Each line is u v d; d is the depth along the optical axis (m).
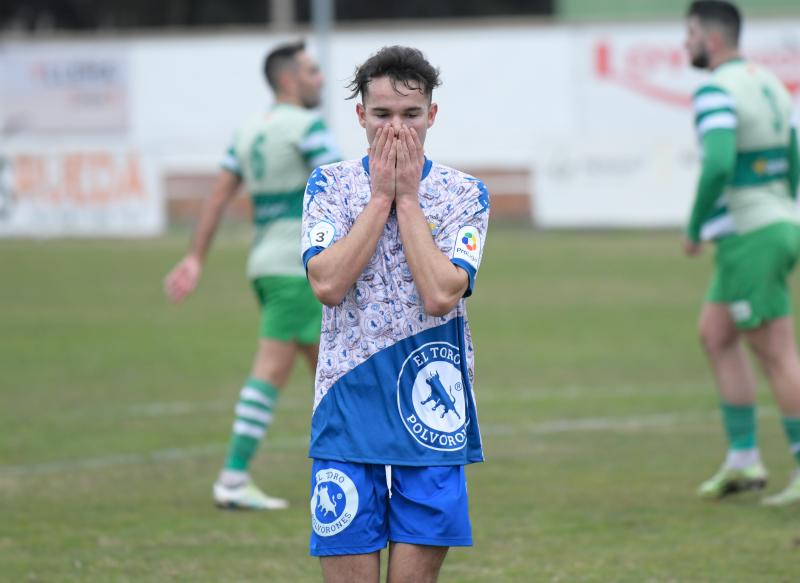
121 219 81.62
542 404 33.84
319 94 25.44
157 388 36.75
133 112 94.06
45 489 25.39
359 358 13.89
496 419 31.95
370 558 13.87
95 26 153.12
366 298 13.92
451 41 89.50
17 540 21.64
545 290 57.31
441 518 13.69
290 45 25.22
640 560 20.17
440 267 13.54
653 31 86.50
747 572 19.45
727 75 23.52
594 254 70.62
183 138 93.56
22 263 68.56
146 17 152.75
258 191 24.47
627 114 87.81
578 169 79.94
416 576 13.76
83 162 81.56
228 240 79.62
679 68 86.38
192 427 31.53
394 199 13.86
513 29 88.38
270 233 24.42
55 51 94.06
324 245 13.90
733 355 24.38
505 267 65.62
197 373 39.12
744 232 23.45
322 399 14.01
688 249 24.42
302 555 20.73
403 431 13.80
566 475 26.17
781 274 23.53
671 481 25.66
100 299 56.03
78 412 33.34
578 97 88.25
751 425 24.25
